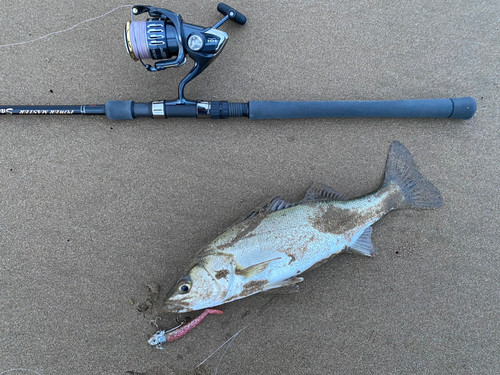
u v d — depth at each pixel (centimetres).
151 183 48
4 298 47
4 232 47
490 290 48
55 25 48
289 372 47
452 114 47
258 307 47
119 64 48
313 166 49
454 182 49
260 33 49
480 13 49
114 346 46
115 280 47
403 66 50
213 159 48
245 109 46
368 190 49
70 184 48
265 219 44
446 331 48
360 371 47
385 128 49
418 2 50
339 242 45
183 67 48
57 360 46
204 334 47
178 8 49
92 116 47
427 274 48
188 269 44
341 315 48
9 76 48
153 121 48
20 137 47
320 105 46
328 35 49
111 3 48
